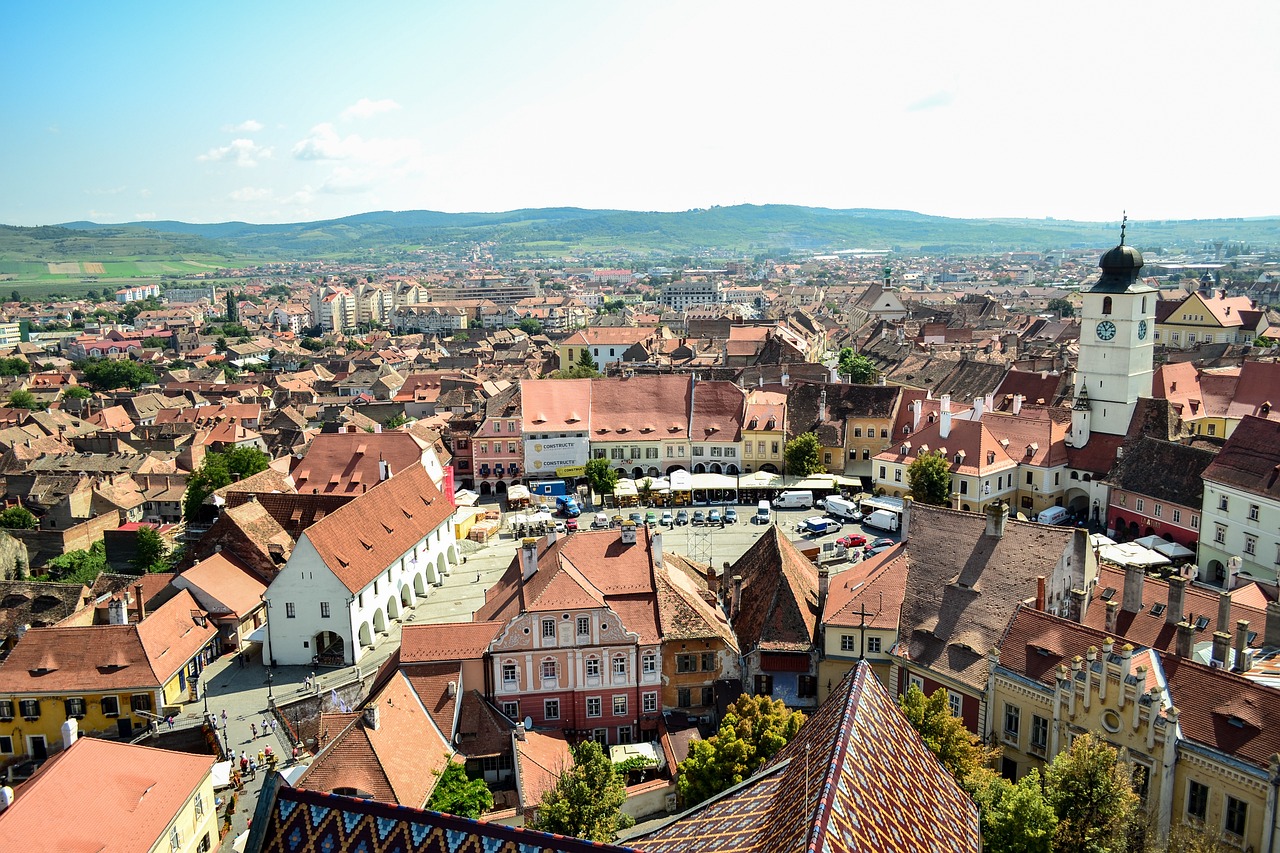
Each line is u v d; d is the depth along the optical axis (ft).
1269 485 352.49
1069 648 215.51
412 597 403.54
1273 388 525.75
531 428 570.05
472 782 241.14
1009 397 564.71
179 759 228.02
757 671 281.54
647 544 307.58
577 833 210.38
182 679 322.14
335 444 479.41
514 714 279.90
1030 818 168.66
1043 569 252.21
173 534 528.63
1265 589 288.10
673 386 593.01
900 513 460.14
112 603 342.44
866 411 549.95
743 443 562.66
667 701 288.51
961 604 259.39
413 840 111.75
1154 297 473.67
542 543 324.39
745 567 329.31
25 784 215.72
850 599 278.46
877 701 128.06
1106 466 460.14
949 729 205.05
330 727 256.32
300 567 345.10
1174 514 407.85
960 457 473.26
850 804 100.73
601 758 223.10
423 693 266.36
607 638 280.51
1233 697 182.60
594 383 593.83
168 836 210.18
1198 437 454.81
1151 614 237.25
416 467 446.60
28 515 554.46
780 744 223.71
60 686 303.48
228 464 519.19
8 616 369.91
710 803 130.00
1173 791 186.09
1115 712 194.18
